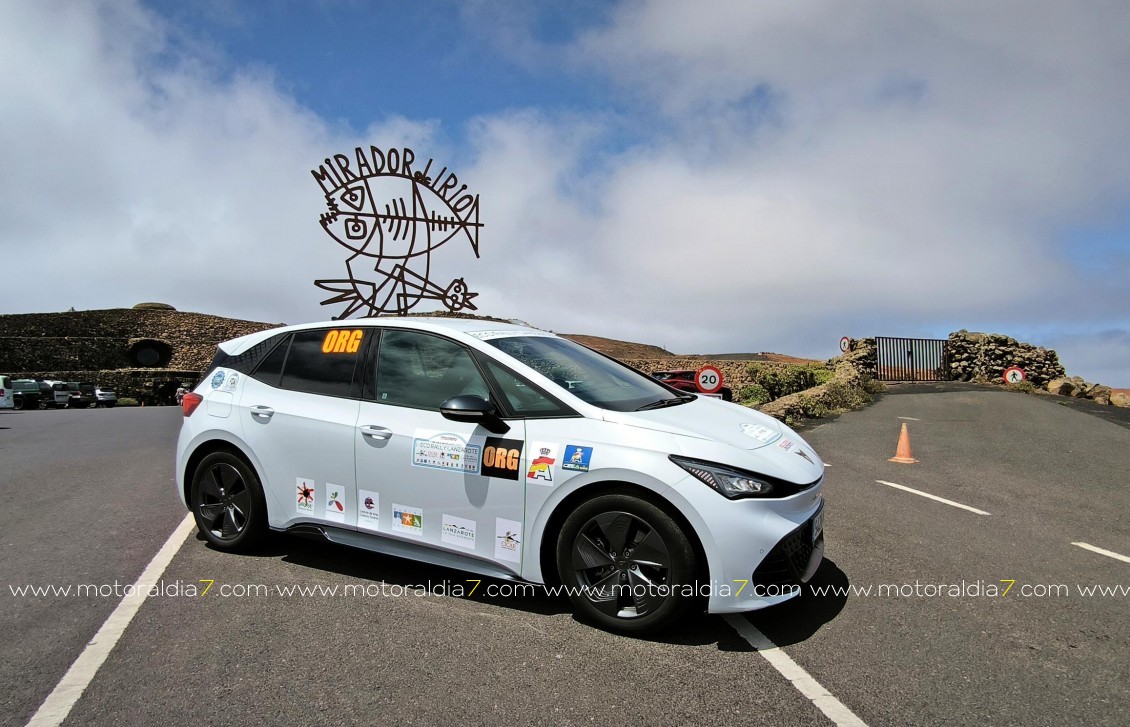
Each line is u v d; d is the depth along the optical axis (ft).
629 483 11.24
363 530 13.73
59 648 11.10
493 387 12.97
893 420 43.45
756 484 10.90
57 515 20.33
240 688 9.82
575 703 9.44
